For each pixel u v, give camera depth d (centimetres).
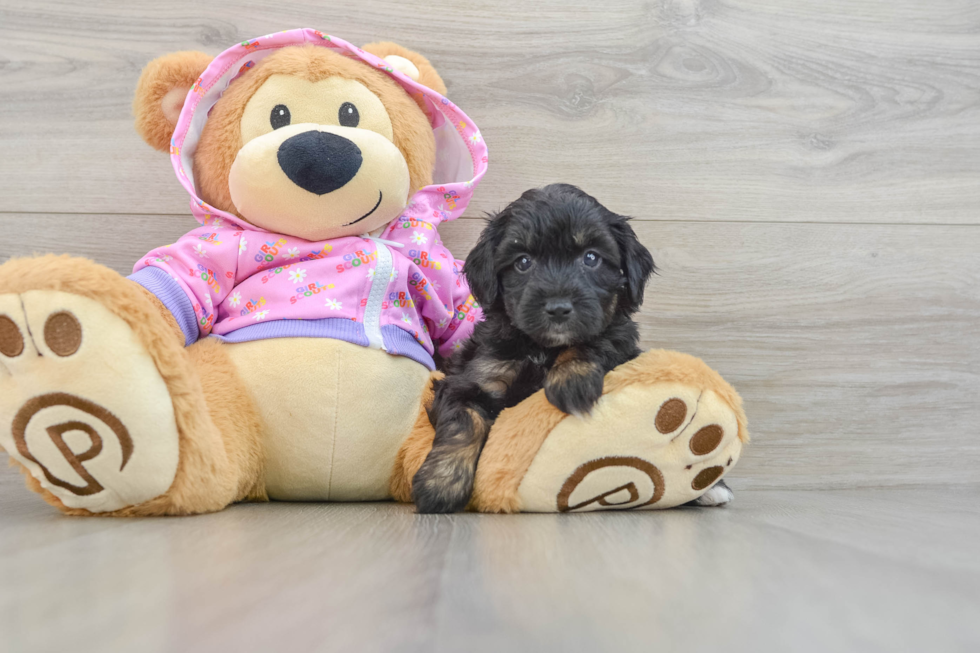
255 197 199
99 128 256
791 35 277
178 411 166
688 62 274
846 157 278
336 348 196
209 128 212
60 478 160
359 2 263
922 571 100
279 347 195
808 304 275
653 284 271
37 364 152
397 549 116
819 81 277
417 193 229
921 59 280
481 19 268
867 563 106
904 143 279
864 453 274
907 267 277
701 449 176
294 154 192
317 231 207
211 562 102
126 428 158
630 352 198
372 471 201
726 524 155
